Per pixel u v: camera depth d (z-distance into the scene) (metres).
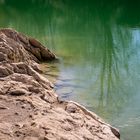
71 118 14.22
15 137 12.12
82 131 13.47
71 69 24.31
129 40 34.88
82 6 61.66
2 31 26.42
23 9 60.56
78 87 20.48
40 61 26.56
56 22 46.62
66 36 36.78
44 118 13.63
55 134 12.50
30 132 12.43
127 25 43.34
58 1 67.81
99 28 41.97
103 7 59.31
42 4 66.19
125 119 16.38
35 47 26.97
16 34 26.75
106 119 16.34
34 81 18.00
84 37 36.34
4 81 17.45
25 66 20.06
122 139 14.54
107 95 19.31
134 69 24.62
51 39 34.97
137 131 15.20
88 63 26.17
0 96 15.58
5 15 53.56
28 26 43.28
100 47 31.86
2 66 19.19
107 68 24.84
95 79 22.14
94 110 17.34
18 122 13.21
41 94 16.69
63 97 18.86
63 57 27.92
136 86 20.94
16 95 16.03
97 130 14.12
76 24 44.97
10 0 73.56
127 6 58.84
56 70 23.98
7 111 14.21
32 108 14.65
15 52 23.36
